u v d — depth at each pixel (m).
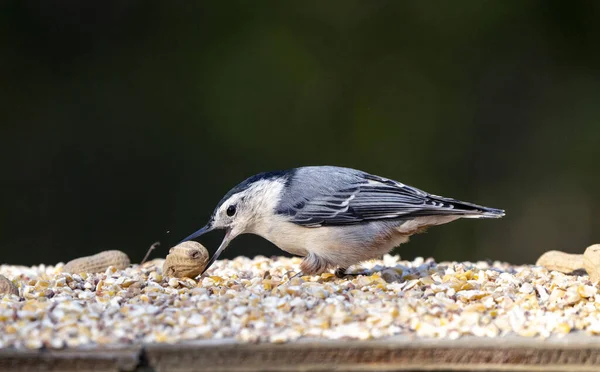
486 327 7.17
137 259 19.88
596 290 8.28
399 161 20.30
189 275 9.43
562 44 21.05
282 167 20.27
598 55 20.97
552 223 20.02
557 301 8.24
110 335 6.88
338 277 10.27
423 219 10.03
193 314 7.42
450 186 20.36
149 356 6.60
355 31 20.77
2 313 7.44
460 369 6.67
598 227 19.89
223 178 20.28
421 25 20.81
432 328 7.07
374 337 6.90
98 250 19.83
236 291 8.53
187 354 6.61
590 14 20.88
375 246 10.05
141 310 7.64
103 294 8.50
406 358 6.68
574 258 10.34
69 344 6.69
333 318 7.32
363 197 10.02
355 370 6.64
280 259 11.63
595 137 20.42
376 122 20.45
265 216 10.17
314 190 10.09
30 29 20.66
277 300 7.89
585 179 20.23
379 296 8.20
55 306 7.75
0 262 19.44
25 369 6.48
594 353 6.71
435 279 9.45
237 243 18.59
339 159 20.33
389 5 20.81
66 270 10.17
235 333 6.96
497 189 20.38
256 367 6.62
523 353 6.70
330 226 9.98
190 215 20.09
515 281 9.16
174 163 20.34
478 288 8.81
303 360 6.65
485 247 19.41
